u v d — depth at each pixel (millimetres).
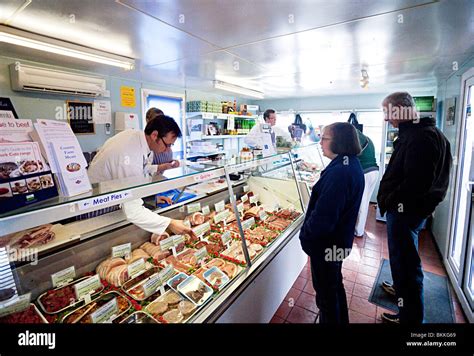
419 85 4258
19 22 1789
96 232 1451
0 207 773
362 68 3111
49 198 898
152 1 1483
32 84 2572
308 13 1643
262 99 6332
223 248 1863
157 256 1601
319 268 1611
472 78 2375
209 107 4738
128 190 1089
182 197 2066
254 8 1570
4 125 830
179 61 2805
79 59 2561
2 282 1069
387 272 2748
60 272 1277
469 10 1577
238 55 2578
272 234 2182
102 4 1519
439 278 2648
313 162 3686
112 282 1373
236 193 2594
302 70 3229
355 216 1578
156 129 1775
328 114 5828
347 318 1764
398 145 1861
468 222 2168
